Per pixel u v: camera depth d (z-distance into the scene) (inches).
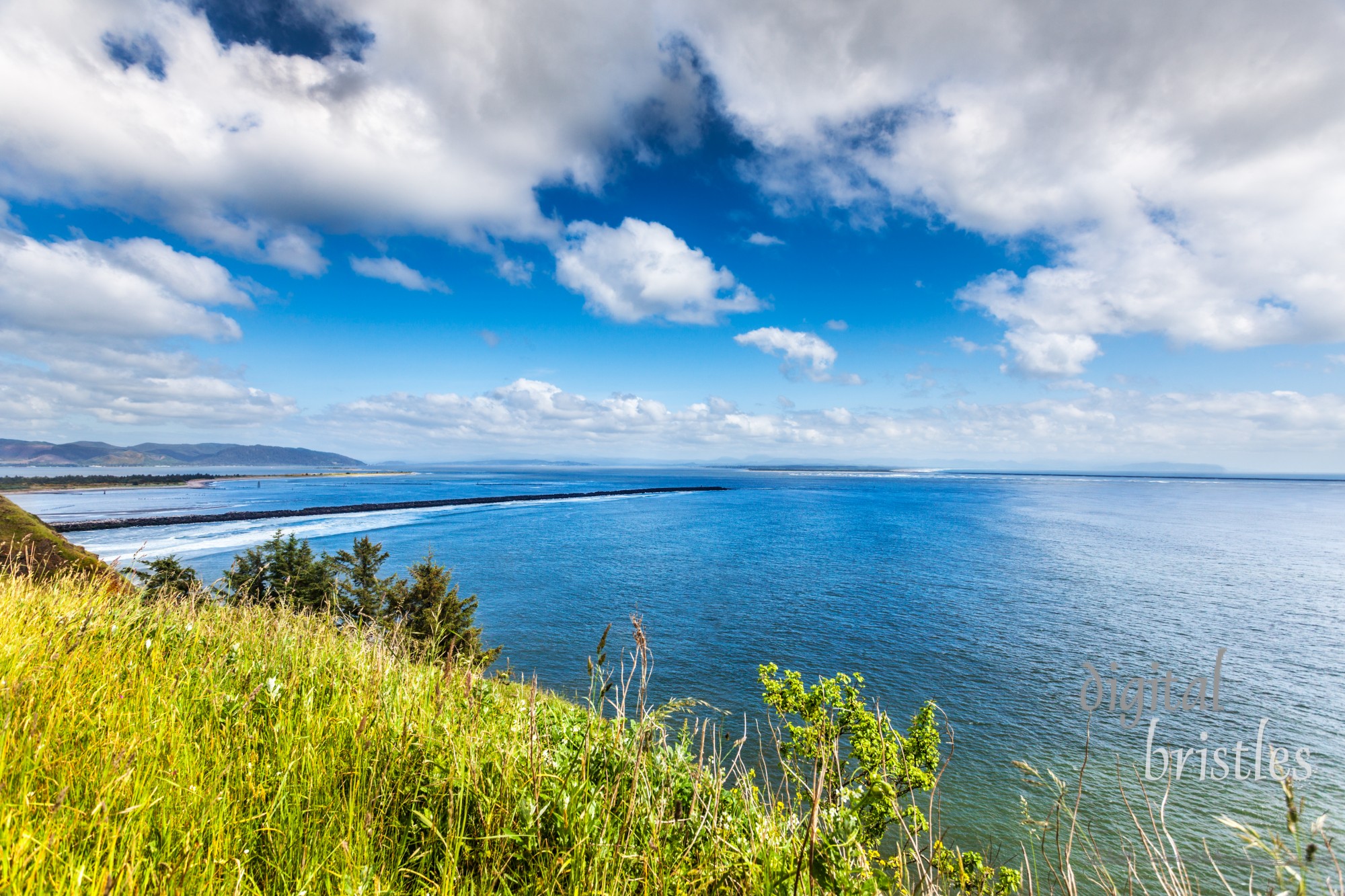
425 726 159.9
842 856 136.3
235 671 201.3
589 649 1679.4
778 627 1948.8
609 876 120.1
